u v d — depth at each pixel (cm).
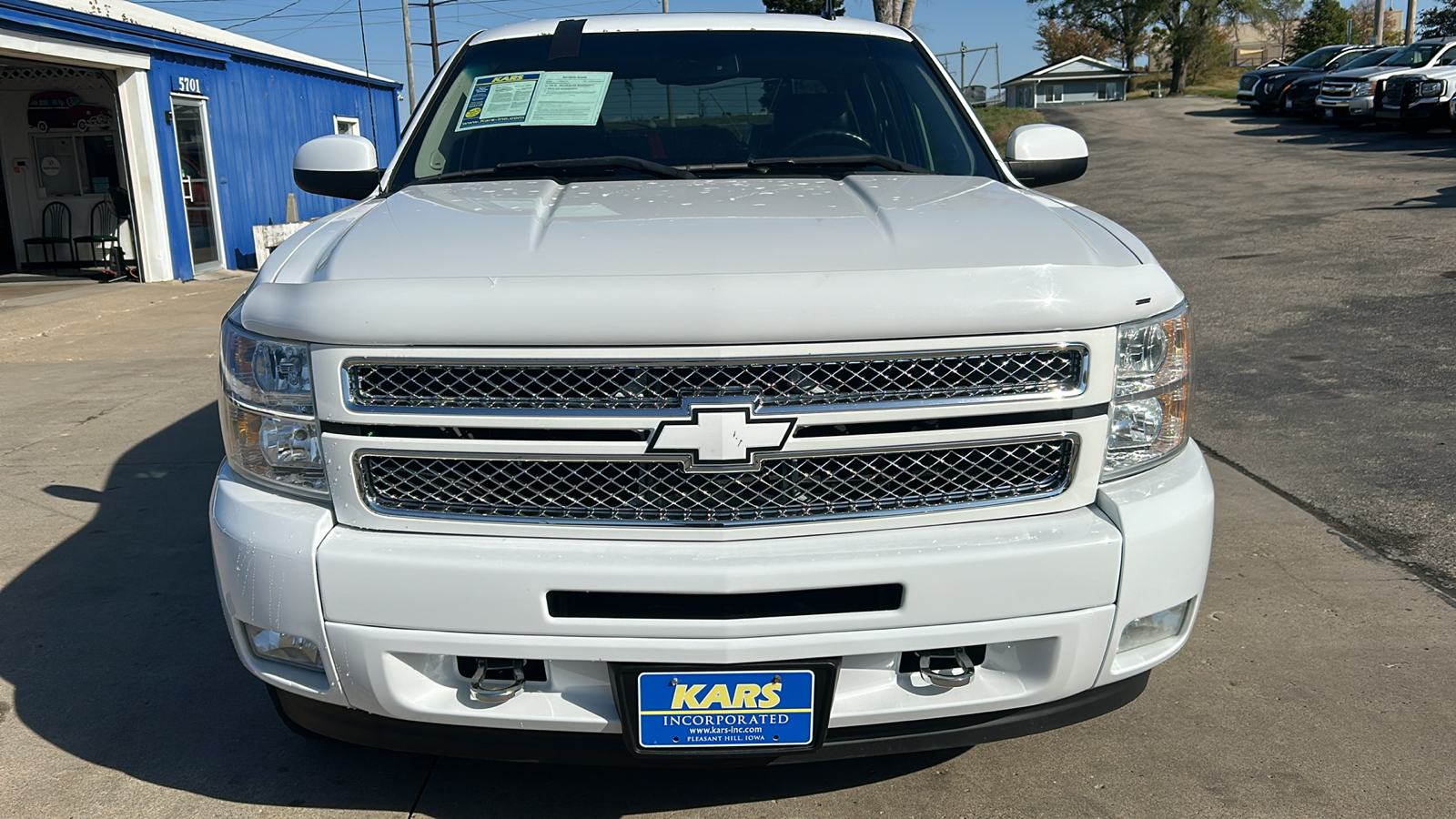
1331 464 466
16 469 517
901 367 197
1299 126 2548
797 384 195
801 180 287
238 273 1467
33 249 1454
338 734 221
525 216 237
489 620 197
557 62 344
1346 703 285
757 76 338
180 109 1399
